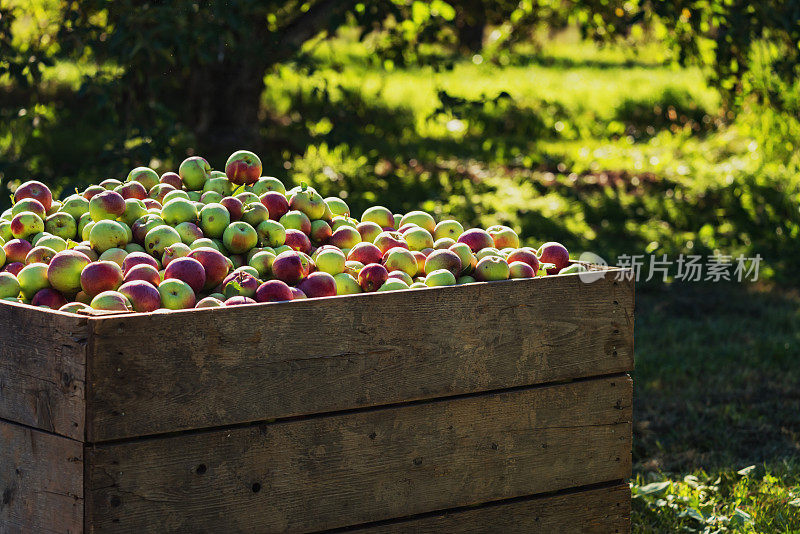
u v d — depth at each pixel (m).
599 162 18.70
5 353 3.76
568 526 4.52
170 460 3.63
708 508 6.12
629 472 4.64
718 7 13.73
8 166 13.14
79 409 3.48
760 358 9.79
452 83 27.52
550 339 4.40
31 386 3.67
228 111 16.47
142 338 3.54
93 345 3.45
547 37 25.56
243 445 3.77
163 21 11.30
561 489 4.50
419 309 4.09
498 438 4.31
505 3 18.02
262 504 3.83
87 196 5.07
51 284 4.08
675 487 6.45
